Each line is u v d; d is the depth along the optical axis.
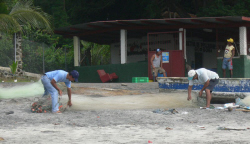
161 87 12.48
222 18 18.08
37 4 37.06
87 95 12.49
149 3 30.41
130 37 26.22
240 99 10.82
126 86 15.91
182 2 34.97
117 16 32.72
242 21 18.58
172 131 6.66
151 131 6.66
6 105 10.42
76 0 32.56
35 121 7.81
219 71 19.31
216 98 11.84
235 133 6.44
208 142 5.63
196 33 24.42
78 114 8.84
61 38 35.06
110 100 11.34
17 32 21.02
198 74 9.91
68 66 27.31
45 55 25.33
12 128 6.96
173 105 10.41
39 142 5.65
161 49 23.73
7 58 20.94
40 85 14.86
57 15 34.56
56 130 6.77
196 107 10.26
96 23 21.20
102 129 6.88
